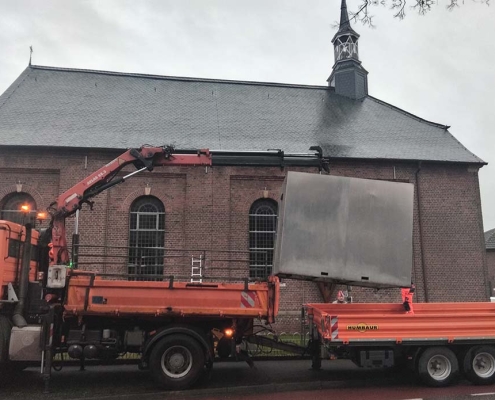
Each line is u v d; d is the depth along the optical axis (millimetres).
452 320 8383
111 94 20000
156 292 7984
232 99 21172
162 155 9156
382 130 19953
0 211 15727
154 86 21250
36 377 8773
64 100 18906
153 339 7754
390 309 9727
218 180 16703
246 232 16609
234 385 7953
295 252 8383
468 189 18141
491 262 42250
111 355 8023
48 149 15898
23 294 8156
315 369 9586
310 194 8609
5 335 7695
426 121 21109
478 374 8242
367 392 7629
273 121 19703
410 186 8820
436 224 17672
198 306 8016
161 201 16500
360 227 8602
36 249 8914
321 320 8492
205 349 7977
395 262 8578
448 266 17391
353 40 24219
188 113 19391
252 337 8812
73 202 8688
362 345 8141
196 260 16094
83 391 7582
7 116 17234
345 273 8422
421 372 8109
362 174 17484
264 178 17000
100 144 16250
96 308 7812
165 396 7348
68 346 7914
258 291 8180
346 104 22531
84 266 15469
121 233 16000
